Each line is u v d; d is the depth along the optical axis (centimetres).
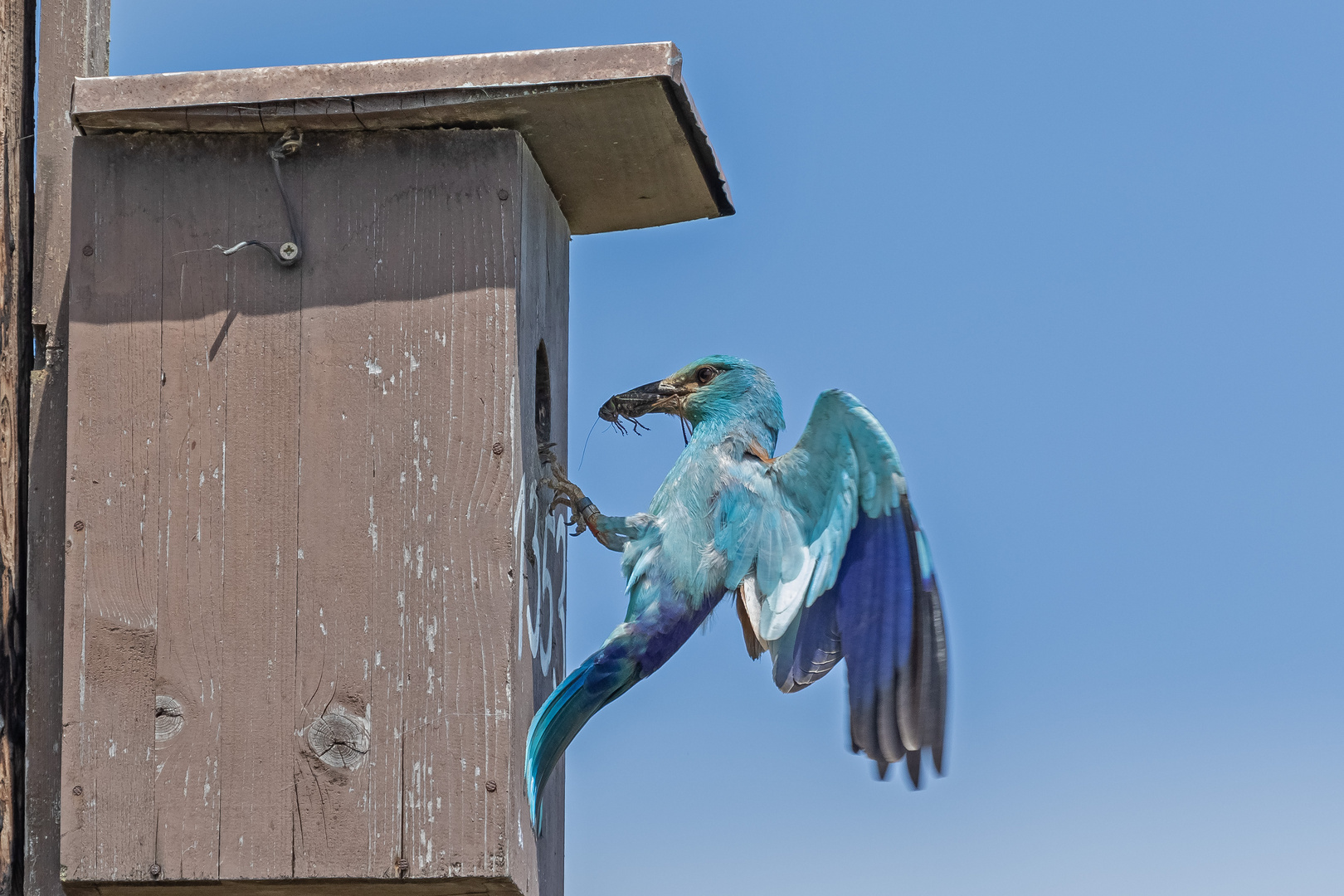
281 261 977
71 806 938
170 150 988
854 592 980
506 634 945
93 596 955
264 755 940
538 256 1034
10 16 1048
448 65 966
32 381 1029
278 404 968
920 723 955
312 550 955
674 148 1038
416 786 933
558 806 1084
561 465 1034
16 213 1030
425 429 963
